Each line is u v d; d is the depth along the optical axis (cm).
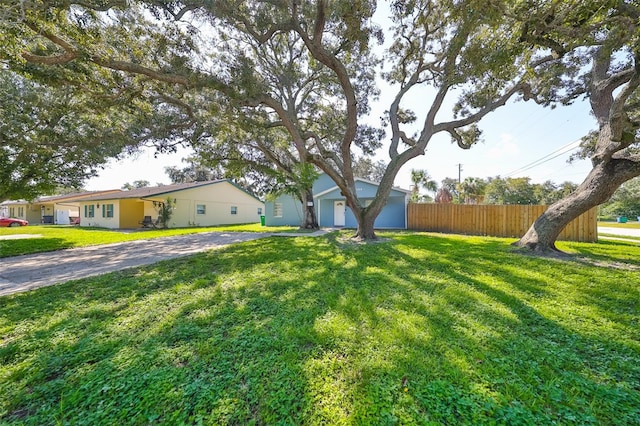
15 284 448
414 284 411
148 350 239
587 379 195
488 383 190
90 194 2697
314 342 247
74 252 767
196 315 311
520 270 486
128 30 590
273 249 739
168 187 2059
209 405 173
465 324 281
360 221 922
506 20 478
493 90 712
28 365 220
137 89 699
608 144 587
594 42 440
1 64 527
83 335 268
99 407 174
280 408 170
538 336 258
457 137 1042
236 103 651
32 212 2848
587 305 330
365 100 1202
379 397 177
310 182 1378
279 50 1080
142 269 533
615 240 925
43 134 855
